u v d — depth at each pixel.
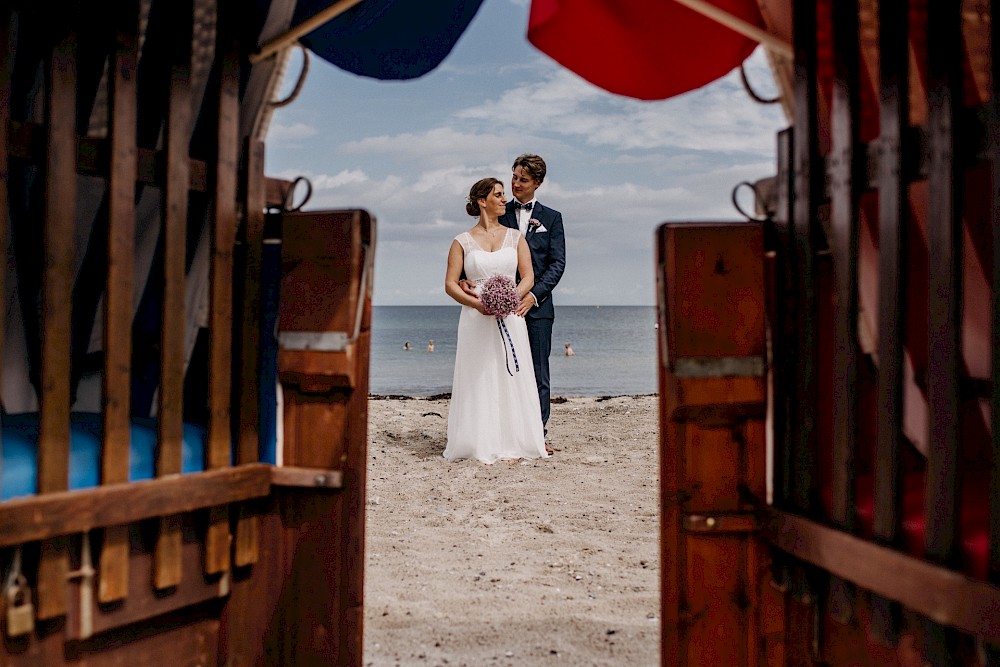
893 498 1.87
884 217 1.89
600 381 36.72
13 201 2.50
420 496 5.73
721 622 2.33
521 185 7.35
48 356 1.99
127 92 2.15
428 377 41.47
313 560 2.53
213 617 2.52
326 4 2.62
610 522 5.01
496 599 3.56
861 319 2.21
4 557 1.94
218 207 2.39
